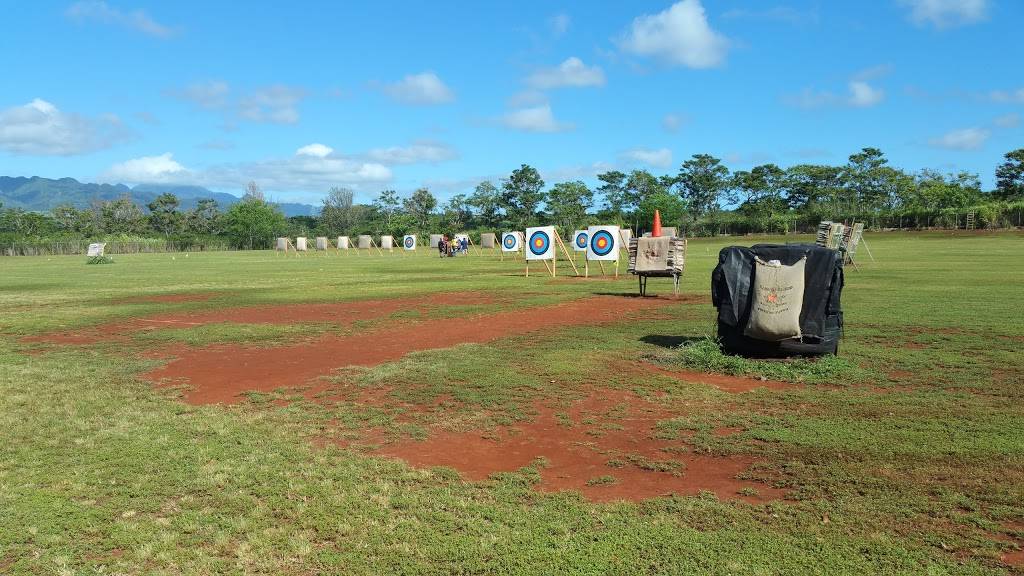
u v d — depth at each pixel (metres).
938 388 7.91
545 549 4.29
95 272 38.22
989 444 5.89
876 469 5.44
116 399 8.46
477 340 12.30
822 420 6.77
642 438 6.52
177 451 6.35
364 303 19.39
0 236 77.50
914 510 4.70
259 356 11.34
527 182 106.50
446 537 4.50
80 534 4.70
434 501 5.11
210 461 6.07
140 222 106.62
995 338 10.89
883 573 3.88
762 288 9.19
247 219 96.75
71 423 7.37
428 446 6.45
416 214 112.38
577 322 14.27
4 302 21.05
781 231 89.25
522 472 5.69
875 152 94.94
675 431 6.68
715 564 4.05
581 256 48.44
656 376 8.95
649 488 5.32
